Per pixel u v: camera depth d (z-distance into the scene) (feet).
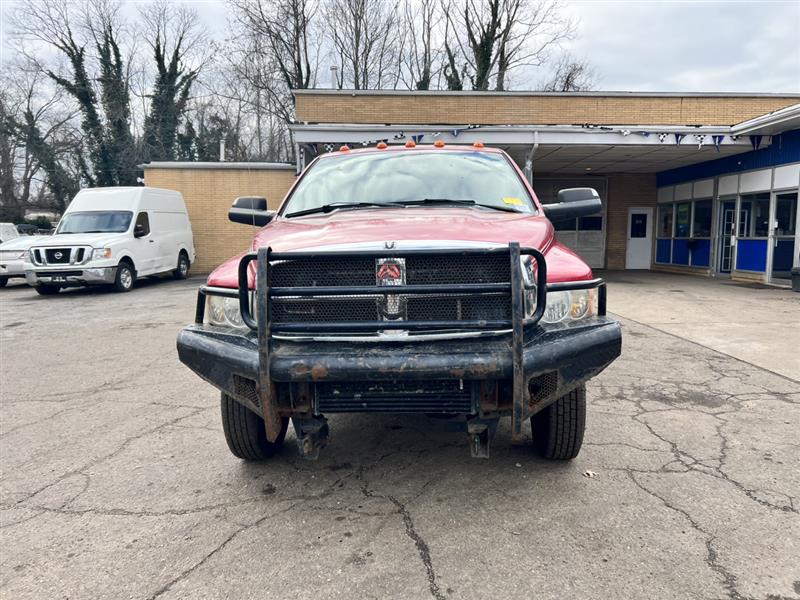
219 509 10.25
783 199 47.65
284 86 115.44
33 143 132.67
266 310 8.80
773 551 8.60
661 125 51.13
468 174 13.91
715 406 15.60
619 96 55.42
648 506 10.03
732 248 54.49
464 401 9.31
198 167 65.05
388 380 8.77
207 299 10.55
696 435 13.42
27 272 44.50
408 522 9.62
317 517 9.87
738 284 49.19
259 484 11.24
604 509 9.94
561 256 10.43
